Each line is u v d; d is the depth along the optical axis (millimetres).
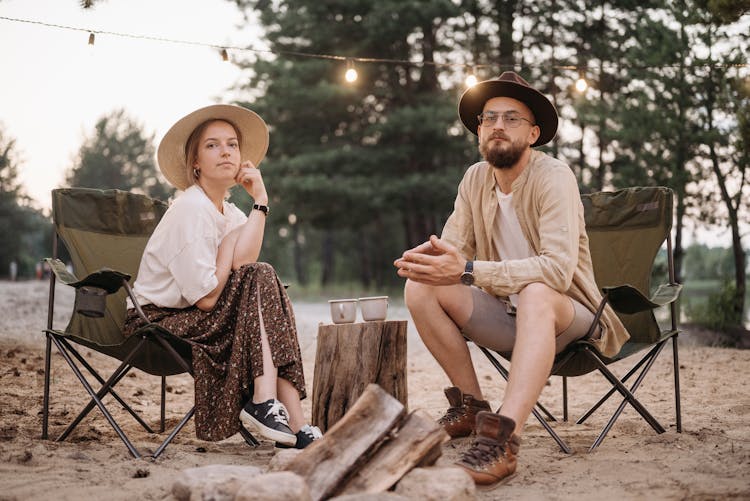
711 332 9164
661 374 5926
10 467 2828
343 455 2412
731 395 4797
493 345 3434
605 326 3348
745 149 9867
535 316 2973
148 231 3906
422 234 24188
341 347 3324
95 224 3736
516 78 3383
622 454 3166
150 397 4770
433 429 2510
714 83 12250
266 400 3035
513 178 3408
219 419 3094
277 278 3227
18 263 43000
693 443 3275
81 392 4660
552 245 3170
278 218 23766
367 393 2518
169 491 2570
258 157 3775
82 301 3121
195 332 3213
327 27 22031
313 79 22516
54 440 3326
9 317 8445
